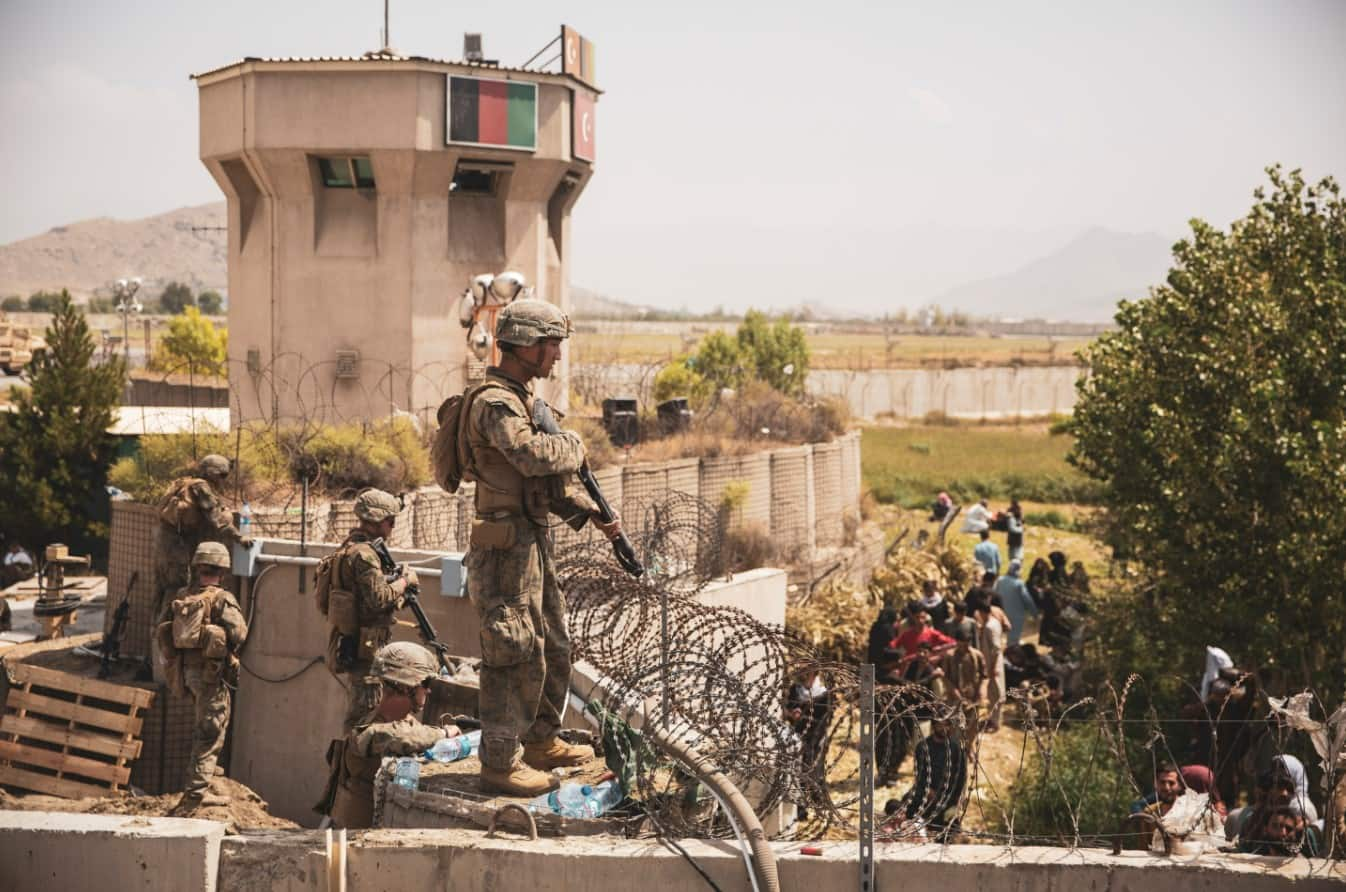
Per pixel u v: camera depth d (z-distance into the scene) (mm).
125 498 13297
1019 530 27062
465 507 14938
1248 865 4703
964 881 4738
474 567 5672
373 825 6148
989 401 79125
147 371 35625
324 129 20141
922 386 77312
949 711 5973
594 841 4949
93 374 21906
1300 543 14219
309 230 20938
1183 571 15859
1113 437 17078
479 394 5492
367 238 21000
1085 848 4926
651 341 111688
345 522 13367
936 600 17062
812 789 5305
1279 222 16344
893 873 4762
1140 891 4691
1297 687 14570
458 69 20203
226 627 8359
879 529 28875
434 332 21094
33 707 11031
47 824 5051
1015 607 19406
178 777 11227
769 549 21422
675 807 5328
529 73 20859
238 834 5070
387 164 20250
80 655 12492
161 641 8492
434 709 8203
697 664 5586
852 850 4859
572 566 6340
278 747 10734
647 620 6262
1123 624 16734
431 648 8359
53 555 13922
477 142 20375
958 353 132625
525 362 5586
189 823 5070
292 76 20156
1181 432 15648
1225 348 15648
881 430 64375
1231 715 10586
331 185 21078
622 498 18906
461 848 4895
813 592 18938
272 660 10773
